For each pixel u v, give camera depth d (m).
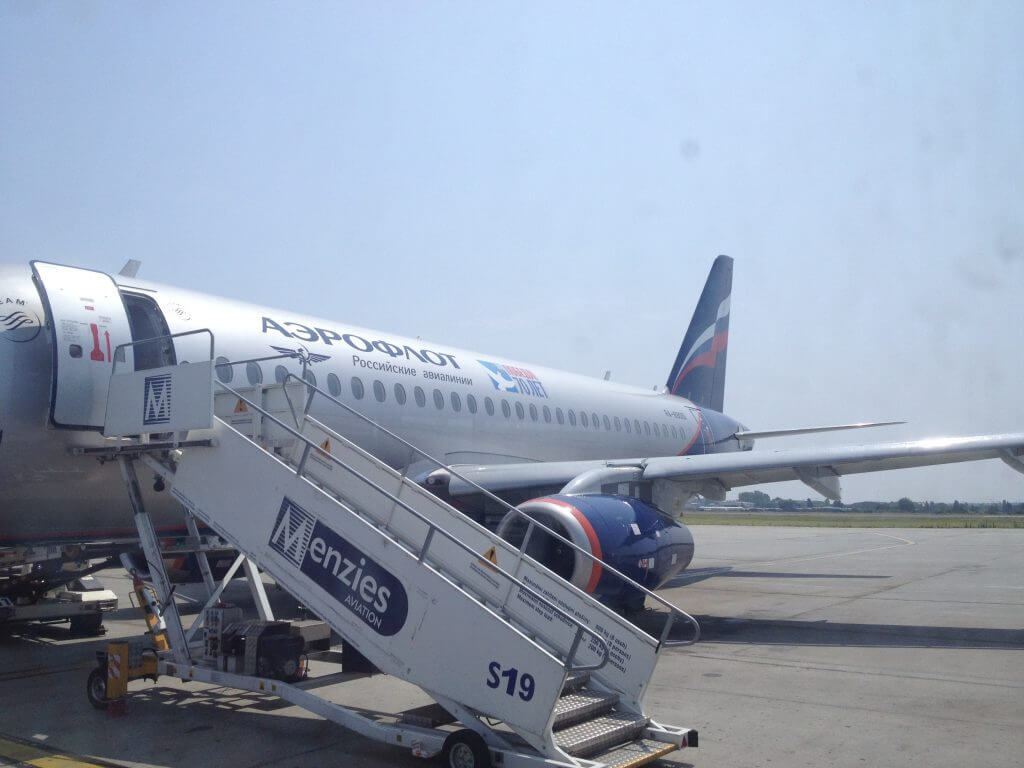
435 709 6.12
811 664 8.63
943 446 9.95
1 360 7.79
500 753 5.18
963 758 5.53
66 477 8.23
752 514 112.38
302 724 6.48
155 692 7.47
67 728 6.33
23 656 9.06
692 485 11.84
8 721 6.51
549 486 11.46
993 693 7.32
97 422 8.16
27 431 7.87
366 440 11.59
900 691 7.42
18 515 8.20
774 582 16.78
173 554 8.59
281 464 6.54
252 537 6.59
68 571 10.00
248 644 6.59
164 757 5.63
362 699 7.28
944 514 123.44
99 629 10.49
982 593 14.67
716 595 14.53
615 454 17.83
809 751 5.73
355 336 12.27
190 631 7.09
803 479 10.97
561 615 5.34
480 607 5.40
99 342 8.34
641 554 9.67
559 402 16.22
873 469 11.12
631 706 6.06
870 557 23.78
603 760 5.28
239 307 10.88
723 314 24.83
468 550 5.69
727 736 6.11
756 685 7.71
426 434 12.61
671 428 20.31
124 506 8.91
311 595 6.19
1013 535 38.00
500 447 14.24
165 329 9.46
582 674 6.34
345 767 5.45
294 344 10.95
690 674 8.20
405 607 5.71
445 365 13.60
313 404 10.78
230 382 9.89
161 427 6.98
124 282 9.48
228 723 6.48
